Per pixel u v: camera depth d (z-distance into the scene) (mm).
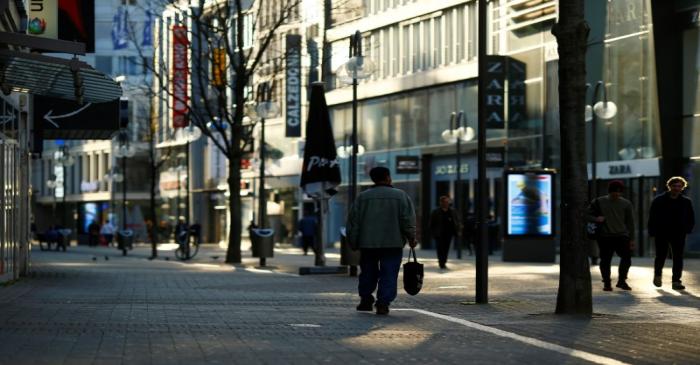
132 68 127812
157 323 17875
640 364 12930
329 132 38781
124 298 24516
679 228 27234
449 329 17359
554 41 60969
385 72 77812
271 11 87938
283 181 94000
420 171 72812
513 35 64562
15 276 31109
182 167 118188
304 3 85938
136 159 129375
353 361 13047
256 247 46344
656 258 27844
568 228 20312
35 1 31250
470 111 68188
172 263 53094
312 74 86625
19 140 32344
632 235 27312
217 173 109750
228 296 25875
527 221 46250
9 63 24375
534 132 62562
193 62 56312
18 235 31875
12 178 30609
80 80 24781
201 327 17297
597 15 57562
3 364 12414
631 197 55031
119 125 36594
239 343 14945
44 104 36188
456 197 69938
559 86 20328
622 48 55875
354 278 35219
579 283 20266
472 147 67938
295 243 88750
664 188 53062
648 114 54125
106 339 15266
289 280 33938
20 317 18688
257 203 99562
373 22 78562
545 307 22312
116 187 130250
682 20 52594
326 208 39406
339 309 21859
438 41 71750
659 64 53094
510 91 64188
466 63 68500
